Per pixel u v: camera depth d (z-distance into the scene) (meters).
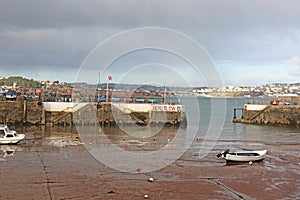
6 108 50.84
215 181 21.48
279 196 18.86
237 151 30.17
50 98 61.09
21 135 34.50
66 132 44.06
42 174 21.98
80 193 18.33
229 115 92.88
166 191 19.12
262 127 59.75
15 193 18.09
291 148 35.66
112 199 17.53
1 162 25.20
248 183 21.23
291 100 77.50
